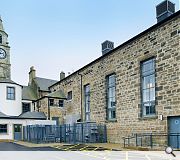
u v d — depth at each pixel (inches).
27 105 1444.4
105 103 883.4
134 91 748.6
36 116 1256.2
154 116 670.5
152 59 700.7
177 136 604.4
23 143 940.0
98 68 942.4
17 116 1253.7
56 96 1229.7
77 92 1102.4
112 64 859.4
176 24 622.8
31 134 1066.1
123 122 786.2
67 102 1205.1
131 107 756.6
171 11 734.5
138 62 739.4
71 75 1170.6
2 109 1286.9
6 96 1314.0
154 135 662.5
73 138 913.5
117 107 818.8
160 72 661.3
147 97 710.5
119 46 819.4
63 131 960.9
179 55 608.7
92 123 907.4
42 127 999.0
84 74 1048.2
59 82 1305.4
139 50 738.8
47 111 1256.2
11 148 724.7
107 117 876.0
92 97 969.5
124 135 776.9
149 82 706.8
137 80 738.8
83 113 1042.1
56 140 962.1
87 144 797.9
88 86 1028.5
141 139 706.2
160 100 655.1
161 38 664.4
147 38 711.7
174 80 618.5
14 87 1347.2
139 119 720.3
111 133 839.7
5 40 2062.0
